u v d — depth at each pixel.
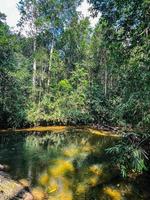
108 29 7.95
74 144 13.20
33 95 20.38
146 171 7.95
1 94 16.83
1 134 15.59
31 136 15.42
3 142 13.15
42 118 19.34
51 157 10.33
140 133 6.28
